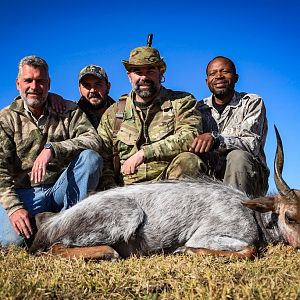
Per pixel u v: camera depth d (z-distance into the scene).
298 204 1.66
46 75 2.04
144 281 1.31
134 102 2.12
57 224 1.75
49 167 2.05
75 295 1.24
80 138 2.05
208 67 2.36
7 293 1.21
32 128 2.06
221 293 1.21
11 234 1.92
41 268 1.50
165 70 2.15
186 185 1.81
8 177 1.94
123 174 2.10
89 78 2.45
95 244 1.71
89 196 1.80
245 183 2.03
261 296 1.18
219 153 2.11
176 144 1.99
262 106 2.32
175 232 1.74
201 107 2.38
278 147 1.72
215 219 1.72
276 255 1.60
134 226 1.71
